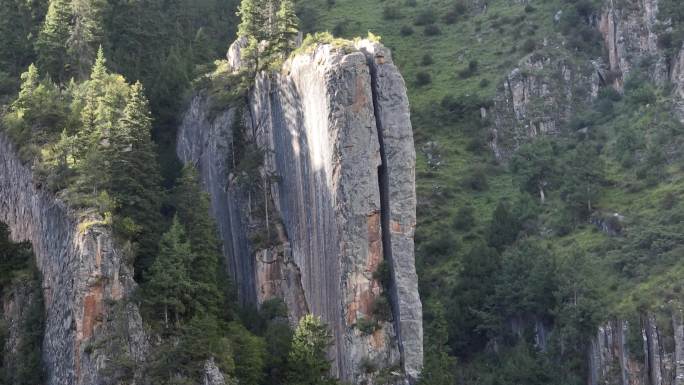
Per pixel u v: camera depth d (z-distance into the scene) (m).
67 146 188.88
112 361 170.25
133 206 184.38
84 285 174.00
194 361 171.50
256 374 178.88
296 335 181.50
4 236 192.12
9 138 198.38
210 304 181.25
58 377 176.38
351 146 185.25
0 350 185.12
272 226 198.75
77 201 180.62
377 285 185.38
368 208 185.25
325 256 189.00
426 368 186.12
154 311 175.75
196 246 185.75
